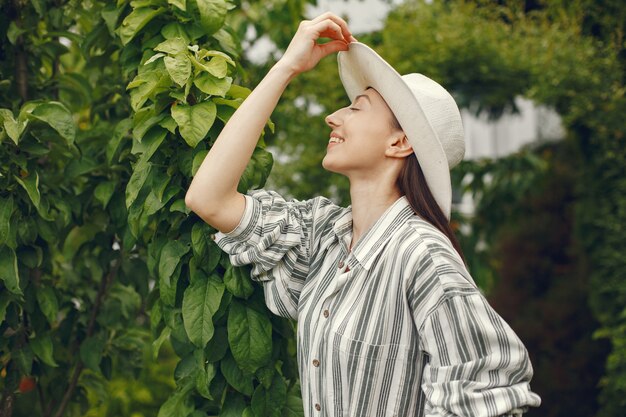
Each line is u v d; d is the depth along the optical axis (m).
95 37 2.06
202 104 1.54
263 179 1.68
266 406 1.67
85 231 2.40
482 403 1.23
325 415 1.39
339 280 1.38
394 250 1.37
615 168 4.03
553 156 5.28
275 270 1.53
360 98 1.49
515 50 4.11
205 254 1.63
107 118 2.38
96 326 2.36
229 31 1.93
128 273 2.28
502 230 5.18
